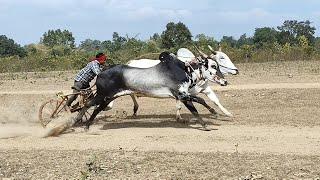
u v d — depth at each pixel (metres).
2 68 40.91
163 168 9.03
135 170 8.96
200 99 13.45
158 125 14.11
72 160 9.84
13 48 64.88
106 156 10.03
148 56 16.48
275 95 19.25
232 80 25.83
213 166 9.06
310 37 66.75
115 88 13.10
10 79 30.95
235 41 73.19
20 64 41.56
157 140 11.88
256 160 9.44
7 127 14.51
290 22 67.12
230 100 18.75
